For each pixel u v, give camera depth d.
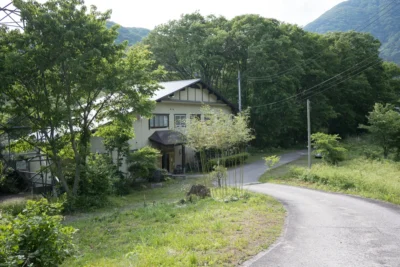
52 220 5.38
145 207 12.55
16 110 14.12
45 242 5.10
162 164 24.25
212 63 34.16
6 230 4.95
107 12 14.26
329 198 12.52
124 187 18.05
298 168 19.70
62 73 13.97
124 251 6.75
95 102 17.08
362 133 47.00
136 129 22.36
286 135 43.03
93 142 21.48
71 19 13.39
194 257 5.40
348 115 45.06
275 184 17.78
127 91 14.86
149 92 15.56
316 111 41.06
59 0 13.27
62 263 6.06
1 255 4.34
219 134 13.90
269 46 34.09
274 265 5.36
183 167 25.09
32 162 20.86
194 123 14.65
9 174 19.30
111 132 17.27
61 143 14.77
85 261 6.26
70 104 14.32
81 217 12.73
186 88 26.91
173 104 25.62
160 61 38.00
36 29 12.78
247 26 35.41
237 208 10.25
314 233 7.27
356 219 8.67
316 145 22.31
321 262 5.50
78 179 14.85
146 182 20.73
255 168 25.08
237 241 6.51
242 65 37.28
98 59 13.84
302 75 39.28
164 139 23.19
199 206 11.26
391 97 46.03
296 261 5.54
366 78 43.56
